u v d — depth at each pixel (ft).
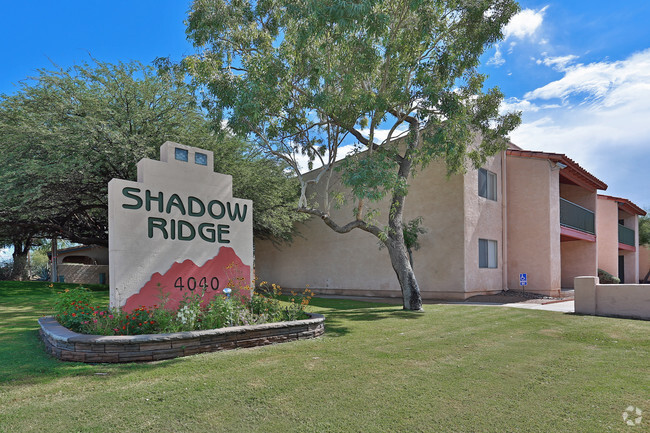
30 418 12.15
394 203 42.32
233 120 35.22
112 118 47.19
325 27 30.99
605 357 20.51
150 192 25.38
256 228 68.28
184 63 36.04
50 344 19.88
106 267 89.92
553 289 57.67
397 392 14.84
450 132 36.65
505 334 26.71
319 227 71.72
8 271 84.64
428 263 55.67
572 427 11.94
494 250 59.41
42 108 46.73
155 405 13.30
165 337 19.24
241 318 24.70
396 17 36.09
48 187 46.91
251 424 12.01
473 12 35.42
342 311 39.83
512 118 42.75
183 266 26.43
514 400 14.14
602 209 84.94
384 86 37.88
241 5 36.11
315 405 13.52
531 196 59.88
